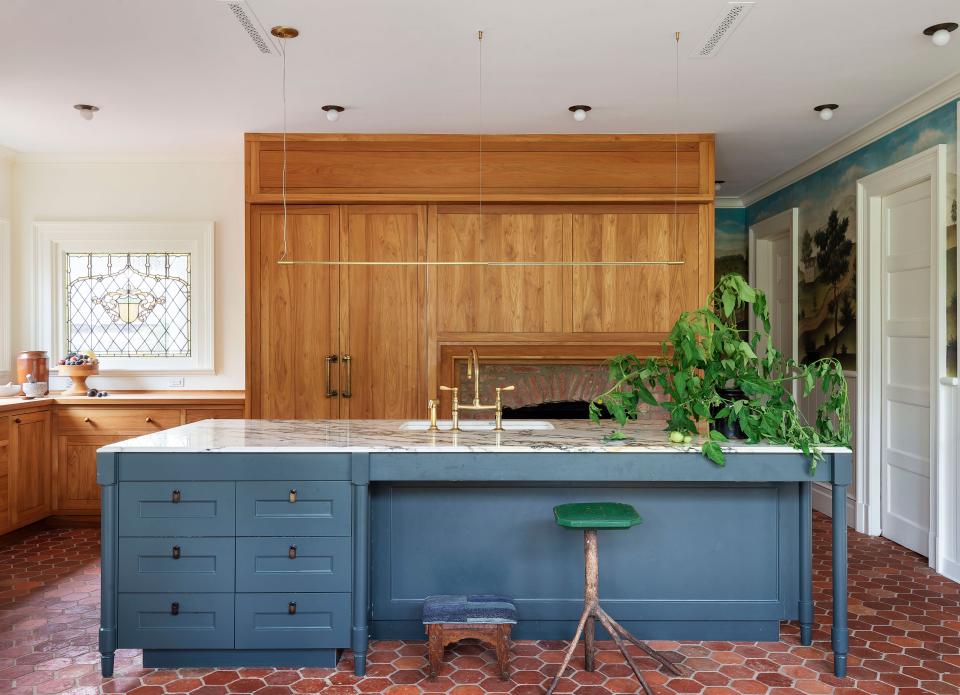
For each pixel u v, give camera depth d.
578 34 3.42
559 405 5.23
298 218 5.11
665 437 3.17
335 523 2.88
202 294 5.72
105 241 5.71
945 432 4.16
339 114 4.62
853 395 5.18
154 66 3.81
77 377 5.42
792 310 6.14
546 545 3.19
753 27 3.34
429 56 3.68
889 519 4.88
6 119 4.75
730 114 4.62
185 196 5.74
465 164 5.06
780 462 2.87
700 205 5.09
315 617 2.88
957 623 3.41
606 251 5.11
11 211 5.68
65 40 3.49
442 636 2.83
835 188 5.42
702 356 3.00
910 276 4.58
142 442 3.01
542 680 2.82
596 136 5.05
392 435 3.25
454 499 3.18
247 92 4.21
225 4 3.11
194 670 2.92
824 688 2.74
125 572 2.88
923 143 4.37
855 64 3.79
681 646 3.15
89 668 2.93
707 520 3.19
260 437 3.17
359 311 5.12
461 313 5.12
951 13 3.21
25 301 5.70
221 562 2.88
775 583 3.19
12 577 4.12
